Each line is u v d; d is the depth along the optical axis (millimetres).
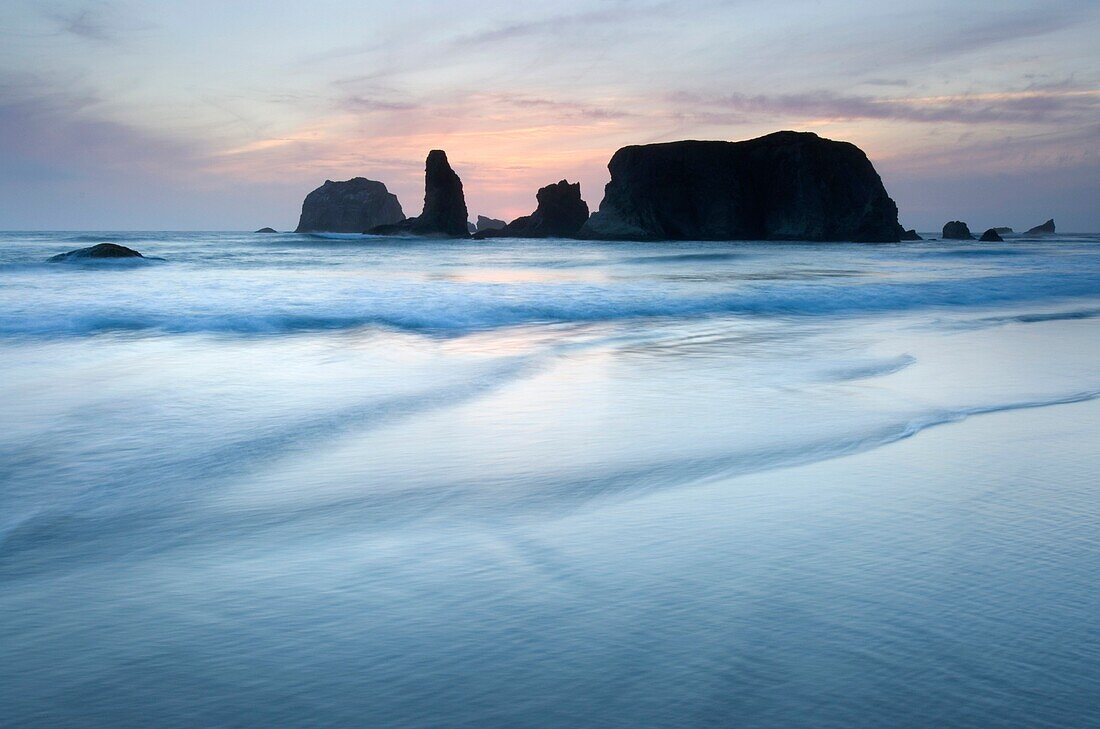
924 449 5137
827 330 12359
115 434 5480
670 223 94500
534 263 37875
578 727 2115
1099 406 6512
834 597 2916
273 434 5527
